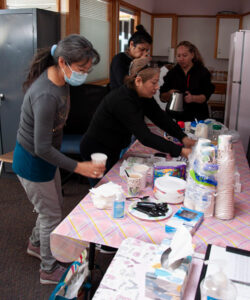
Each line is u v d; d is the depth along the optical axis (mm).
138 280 1101
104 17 5129
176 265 1051
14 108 3693
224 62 7754
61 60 1570
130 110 1952
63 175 3939
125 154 2381
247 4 6777
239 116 4266
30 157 1810
